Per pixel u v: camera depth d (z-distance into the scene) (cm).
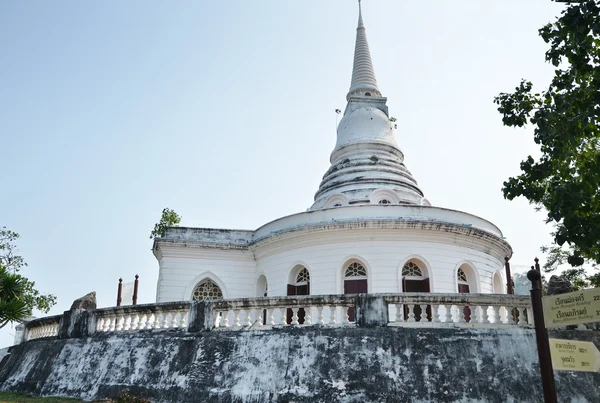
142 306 1698
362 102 3603
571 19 1014
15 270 3441
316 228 2470
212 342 1539
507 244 2755
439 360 1385
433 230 2448
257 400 1407
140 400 1466
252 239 2953
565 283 1460
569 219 1175
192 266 2859
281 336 1496
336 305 1533
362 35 3997
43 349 1842
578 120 1150
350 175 3198
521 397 1318
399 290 2380
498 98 1399
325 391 1380
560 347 935
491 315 1612
